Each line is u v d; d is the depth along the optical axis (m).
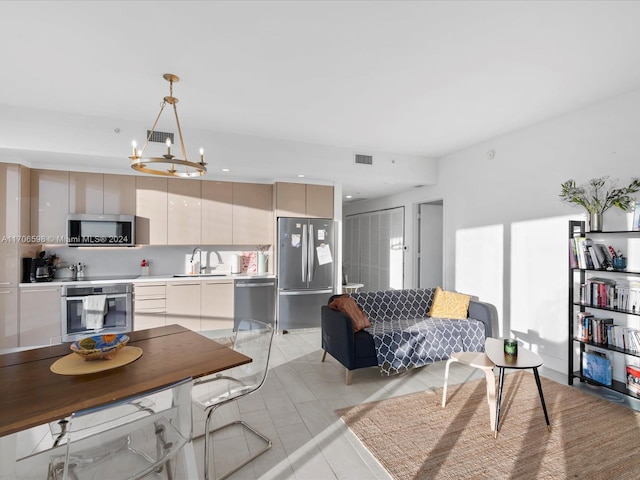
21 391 1.44
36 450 2.14
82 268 4.29
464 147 4.70
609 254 2.96
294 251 4.77
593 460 2.02
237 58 2.47
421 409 2.64
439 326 3.52
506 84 2.86
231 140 4.14
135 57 2.46
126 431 1.25
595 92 2.99
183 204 4.54
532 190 3.80
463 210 4.76
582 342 3.05
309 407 2.68
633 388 2.72
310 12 1.97
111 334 1.98
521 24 2.06
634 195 2.89
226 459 2.03
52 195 3.98
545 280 3.63
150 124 3.80
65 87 2.93
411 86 2.90
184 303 4.35
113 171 4.22
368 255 7.38
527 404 2.72
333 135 4.21
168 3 1.89
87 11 1.95
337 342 3.28
